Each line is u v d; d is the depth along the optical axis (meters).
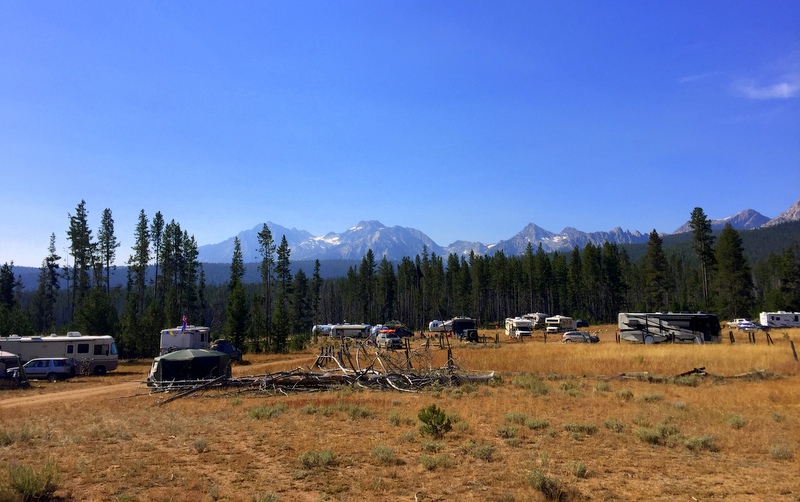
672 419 15.55
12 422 16.48
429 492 9.03
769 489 9.30
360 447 12.39
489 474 10.11
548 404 18.75
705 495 8.98
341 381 25.67
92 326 57.09
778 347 39.91
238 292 64.25
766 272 129.38
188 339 45.09
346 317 140.12
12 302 90.00
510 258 129.00
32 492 8.51
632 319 51.41
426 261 127.19
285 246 88.88
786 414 16.12
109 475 9.95
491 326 115.69
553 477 9.88
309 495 8.97
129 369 45.09
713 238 91.44
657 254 100.88
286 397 22.78
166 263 85.06
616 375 27.69
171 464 10.93
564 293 121.88
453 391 22.73
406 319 131.38
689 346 43.41
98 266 82.38
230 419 16.69
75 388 30.23
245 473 10.26
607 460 11.28
